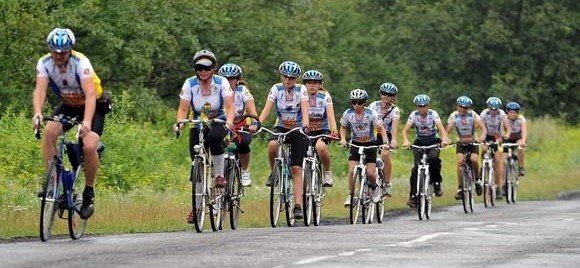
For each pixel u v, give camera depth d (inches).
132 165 1759.4
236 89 1251.2
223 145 1131.9
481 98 4456.2
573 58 4493.1
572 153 3710.6
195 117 1103.0
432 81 4404.5
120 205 1416.1
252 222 1369.3
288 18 3083.2
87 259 767.1
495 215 1565.0
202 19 2711.6
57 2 2368.4
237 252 821.9
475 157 1811.0
